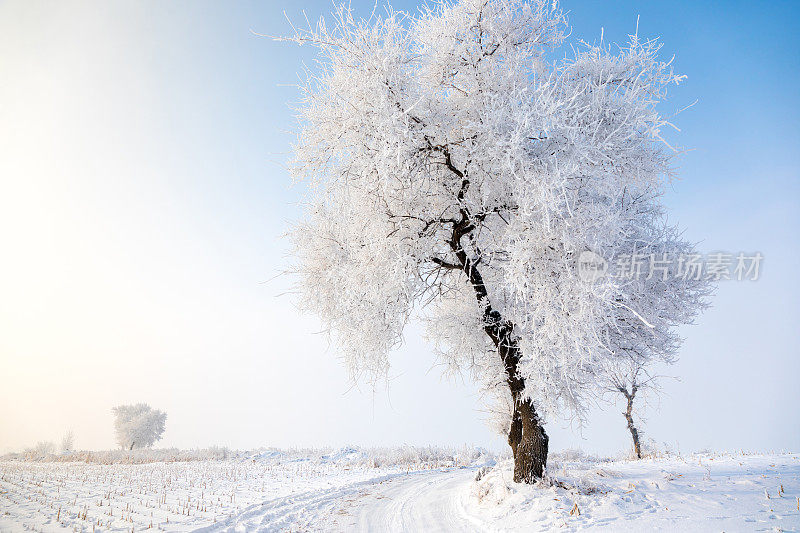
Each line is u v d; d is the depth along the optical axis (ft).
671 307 32.09
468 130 30.42
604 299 24.02
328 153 32.91
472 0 31.12
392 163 28.19
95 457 92.73
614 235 26.21
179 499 35.70
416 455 73.10
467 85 31.17
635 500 25.17
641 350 34.53
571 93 28.12
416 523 26.68
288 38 30.40
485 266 34.32
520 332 30.37
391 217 31.94
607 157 26.40
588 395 30.53
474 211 31.53
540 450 30.37
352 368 33.68
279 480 48.78
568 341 25.68
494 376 36.52
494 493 29.91
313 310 36.09
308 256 35.12
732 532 18.66
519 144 25.93
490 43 31.63
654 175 29.76
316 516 29.12
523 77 29.71
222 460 81.10
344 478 49.85
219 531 25.14
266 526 26.20
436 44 31.71
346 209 33.50
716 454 48.60
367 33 30.30
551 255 26.84
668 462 43.39
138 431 154.51
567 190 26.04
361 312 31.94
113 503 33.76
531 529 22.66
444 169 33.24
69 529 25.46
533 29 32.45
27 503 33.32
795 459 38.58
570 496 26.55
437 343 38.70
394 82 29.32
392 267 30.48
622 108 28.07
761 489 25.73
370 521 27.45
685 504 23.65
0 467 68.44
